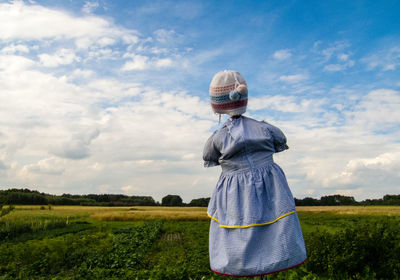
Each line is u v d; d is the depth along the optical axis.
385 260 7.58
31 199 110.88
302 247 2.56
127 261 10.25
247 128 2.92
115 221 43.16
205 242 17.58
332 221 35.38
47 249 11.90
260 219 2.63
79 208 86.69
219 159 2.98
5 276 8.52
